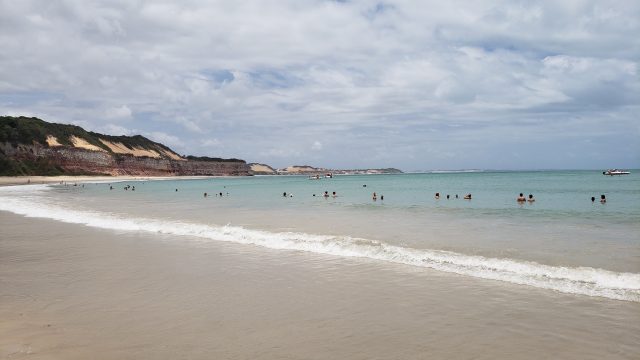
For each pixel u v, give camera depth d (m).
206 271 12.68
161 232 20.50
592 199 33.59
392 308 9.20
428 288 10.58
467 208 30.81
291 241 17.12
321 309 9.21
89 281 11.65
